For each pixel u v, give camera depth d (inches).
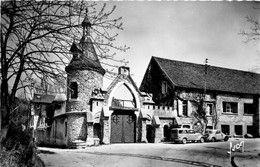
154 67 1185.4
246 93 1147.3
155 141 946.1
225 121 1104.8
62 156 593.3
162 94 1109.1
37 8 291.4
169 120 1009.5
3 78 314.5
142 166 489.4
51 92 345.1
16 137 377.1
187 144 860.6
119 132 936.9
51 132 1085.1
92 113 895.7
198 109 1066.1
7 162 304.0
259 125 1157.1
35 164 380.8
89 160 546.9
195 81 1112.8
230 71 1256.8
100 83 941.8
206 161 533.3
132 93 978.1
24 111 414.9
